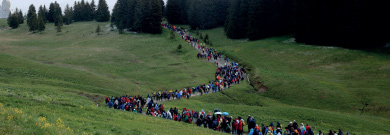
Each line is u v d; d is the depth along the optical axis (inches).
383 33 2691.9
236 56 3248.0
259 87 2174.0
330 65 2492.6
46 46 3905.0
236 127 991.6
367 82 2005.4
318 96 1862.7
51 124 631.2
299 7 3321.9
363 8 2682.1
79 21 6338.6
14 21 5693.9
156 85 2268.7
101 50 3528.5
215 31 5123.0
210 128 1083.3
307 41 3245.6
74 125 692.1
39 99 942.4
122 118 939.3
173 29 4736.7
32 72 1983.3
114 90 1947.6
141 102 1600.6
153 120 1021.2
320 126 1366.9
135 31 4749.0
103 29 5088.6
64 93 1508.4
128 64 2945.4
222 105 1711.4
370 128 1341.0
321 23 3038.9
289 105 1836.9
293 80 2143.2
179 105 1694.1
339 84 2059.5
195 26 5246.1
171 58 3235.7
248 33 4077.3
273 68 2689.5
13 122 567.8
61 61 2893.7
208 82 2347.4
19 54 3238.2
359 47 2795.3
